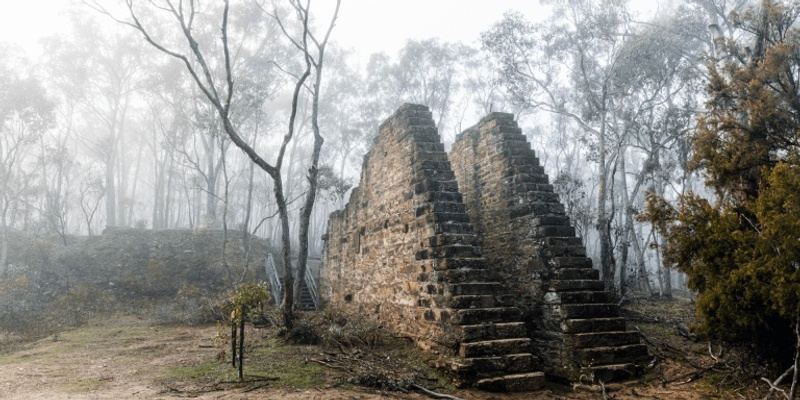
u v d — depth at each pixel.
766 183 6.82
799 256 5.37
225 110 10.89
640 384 7.29
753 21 8.77
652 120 20.45
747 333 6.28
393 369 7.54
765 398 5.78
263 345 9.50
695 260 6.99
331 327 9.84
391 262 10.45
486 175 11.04
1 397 6.00
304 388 6.52
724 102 8.31
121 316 16.72
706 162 7.91
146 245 23.52
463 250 8.45
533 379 7.01
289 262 10.41
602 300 8.50
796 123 7.20
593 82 21.53
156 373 7.41
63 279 20.44
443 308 7.98
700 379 7.22
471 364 6.94
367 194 12.63
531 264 9.15
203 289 20.58
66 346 10.23
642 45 18.31
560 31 20.50
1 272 19.95
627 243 16.23
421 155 9.80
